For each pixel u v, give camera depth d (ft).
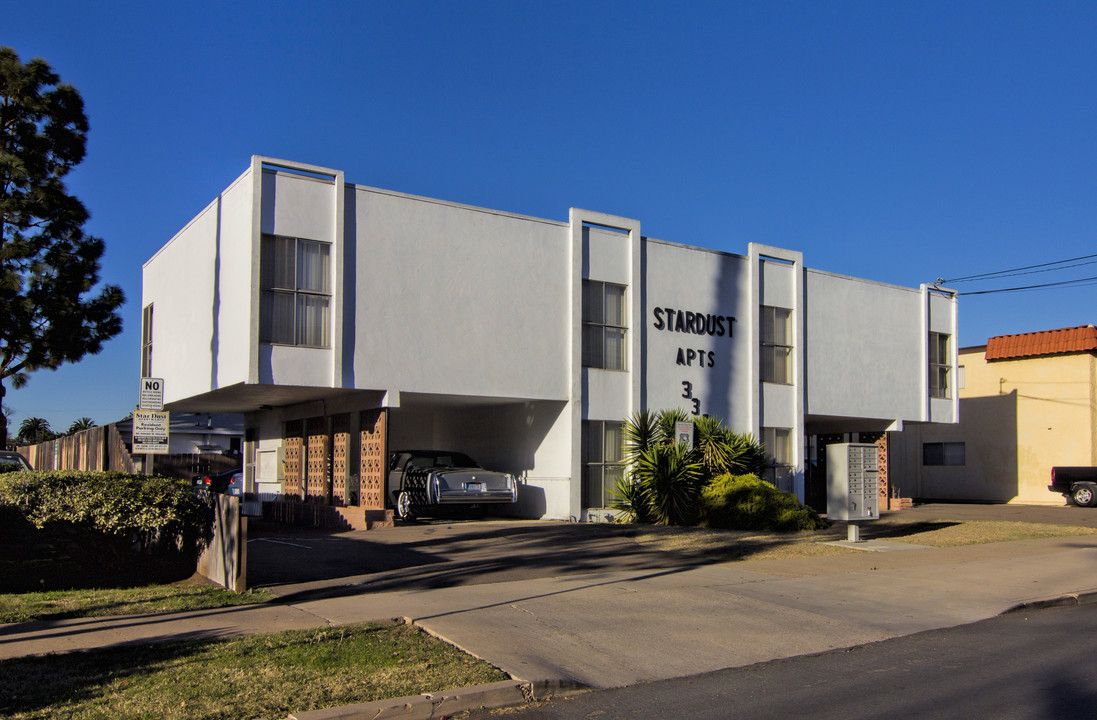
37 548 39.65
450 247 63.52
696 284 76.33
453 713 21.30
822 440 103.55
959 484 118.32
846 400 86.28
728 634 29.53
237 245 58.13
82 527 36.37
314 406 71.20
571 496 67.21
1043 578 41.11
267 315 56.18
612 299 71.77
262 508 74.49
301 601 33.27
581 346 69.05
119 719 19.27
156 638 26.63
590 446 69.41
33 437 286.05
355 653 25.03
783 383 81.51
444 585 37.19
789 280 82.99
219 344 60.49
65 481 36.32
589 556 46.24
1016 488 111.45
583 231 70.38
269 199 56.54
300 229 57.52
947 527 63.57
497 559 44.93
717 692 23.31
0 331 90.84
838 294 86.79
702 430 67.67
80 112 94.17
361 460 63.16
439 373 62.18
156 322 77.36
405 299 61.26
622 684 24.00
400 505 67.97
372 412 61.72
